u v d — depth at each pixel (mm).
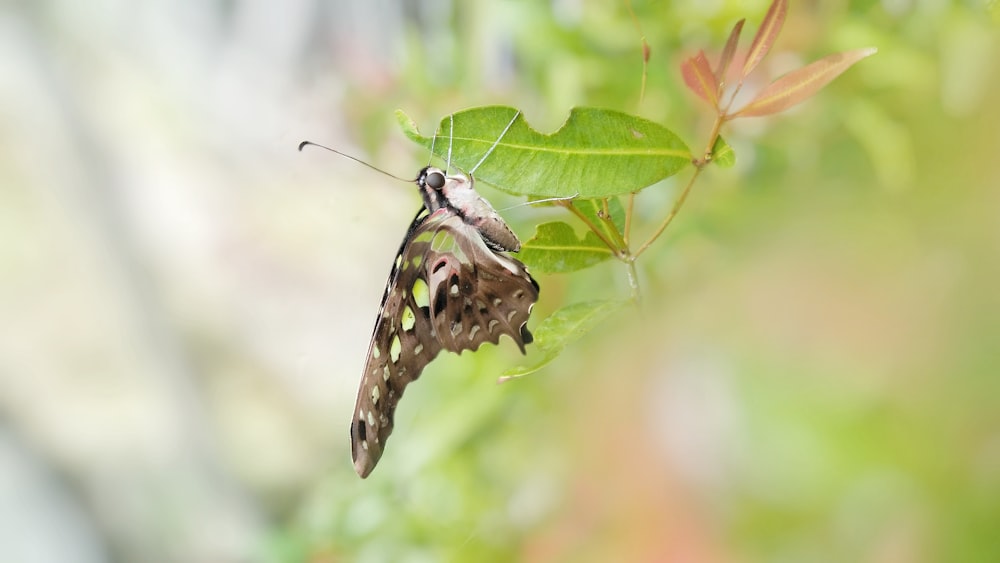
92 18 938
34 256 983
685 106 557
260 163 798
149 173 931
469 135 448
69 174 961
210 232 909
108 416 975
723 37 557
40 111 959
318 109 634
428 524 572
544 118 579
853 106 521
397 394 495
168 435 961
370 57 665
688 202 533
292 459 857
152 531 946
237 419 906
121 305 964
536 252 458
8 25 938
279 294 727
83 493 970
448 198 487
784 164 528
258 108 820
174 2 901
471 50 604
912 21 526
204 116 902
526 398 549
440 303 493
